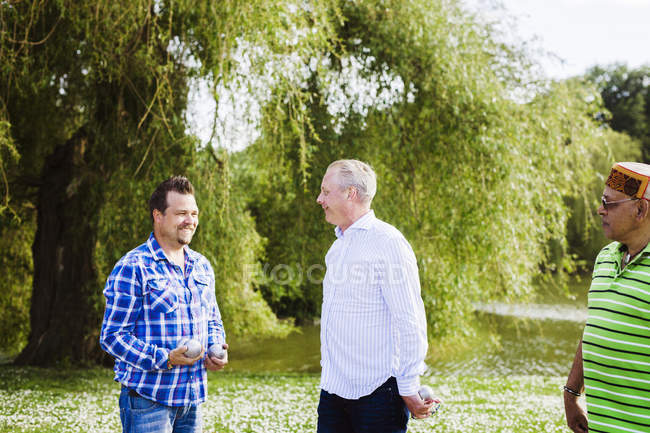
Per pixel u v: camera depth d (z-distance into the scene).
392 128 8.31
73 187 8.42
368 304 2.49
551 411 5.86
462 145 8.11
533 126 8.63
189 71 7.28
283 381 8.35
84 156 9.09
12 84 7.67
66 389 7.06
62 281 9.35
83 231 9.21
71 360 9.16
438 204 8.73
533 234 8.63
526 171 8.14
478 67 8.26
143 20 6.73
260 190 9.84
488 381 8.30
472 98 7.73
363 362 2.49
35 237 9.72
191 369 2.51
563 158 8.95
